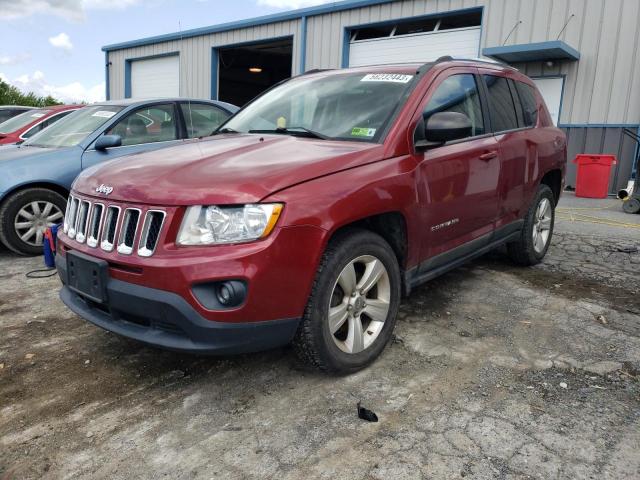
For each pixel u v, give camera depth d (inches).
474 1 504.4
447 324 147.9
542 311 158.2
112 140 222.2
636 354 130.6
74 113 259.0
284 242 99.9
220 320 97.7
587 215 316.5
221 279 96.3
